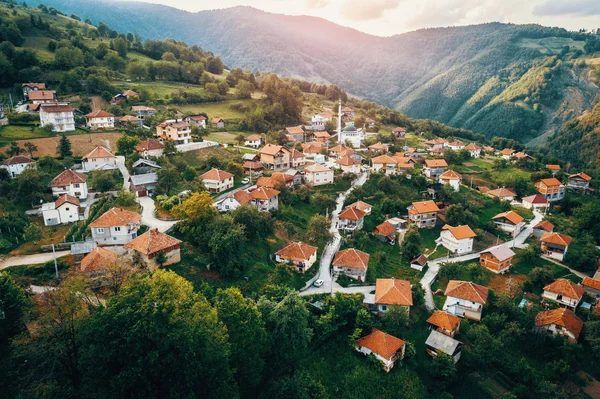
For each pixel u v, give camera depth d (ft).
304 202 356.79
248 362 167.22
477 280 289.33
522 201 444.55
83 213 273.54
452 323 229.45
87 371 136.67
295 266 258.78
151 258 212.84
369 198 386.73
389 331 217.77
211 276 224.33
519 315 246.27
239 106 638.53
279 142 522.06
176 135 430.61
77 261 214.28
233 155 433.89
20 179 279.90
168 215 275.59
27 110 465.88
